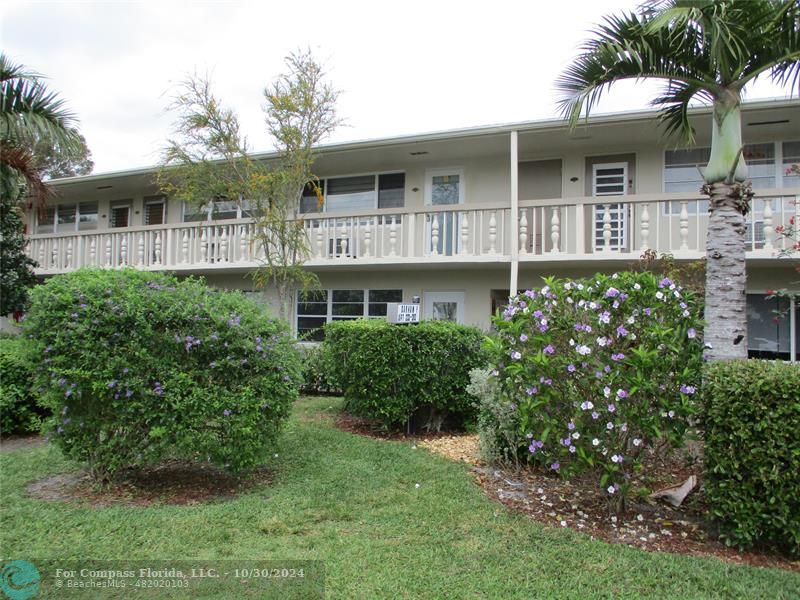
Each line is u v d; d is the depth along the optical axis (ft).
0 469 17.31
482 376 19.02
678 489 14.79
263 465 17.88
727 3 14.99
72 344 14.46
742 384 11.25
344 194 43.14
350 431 23.72
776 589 9.89
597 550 11.55
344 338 23.82
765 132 32.14
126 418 14.78
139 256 44.24
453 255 33.91
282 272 34.32
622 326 12.58
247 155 33.42
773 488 10.91
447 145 35.96
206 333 15.03
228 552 11.19
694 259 28.22
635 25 17.13
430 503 14.37
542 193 37.52
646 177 35.06
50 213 56.75
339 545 11.63
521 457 18.24
